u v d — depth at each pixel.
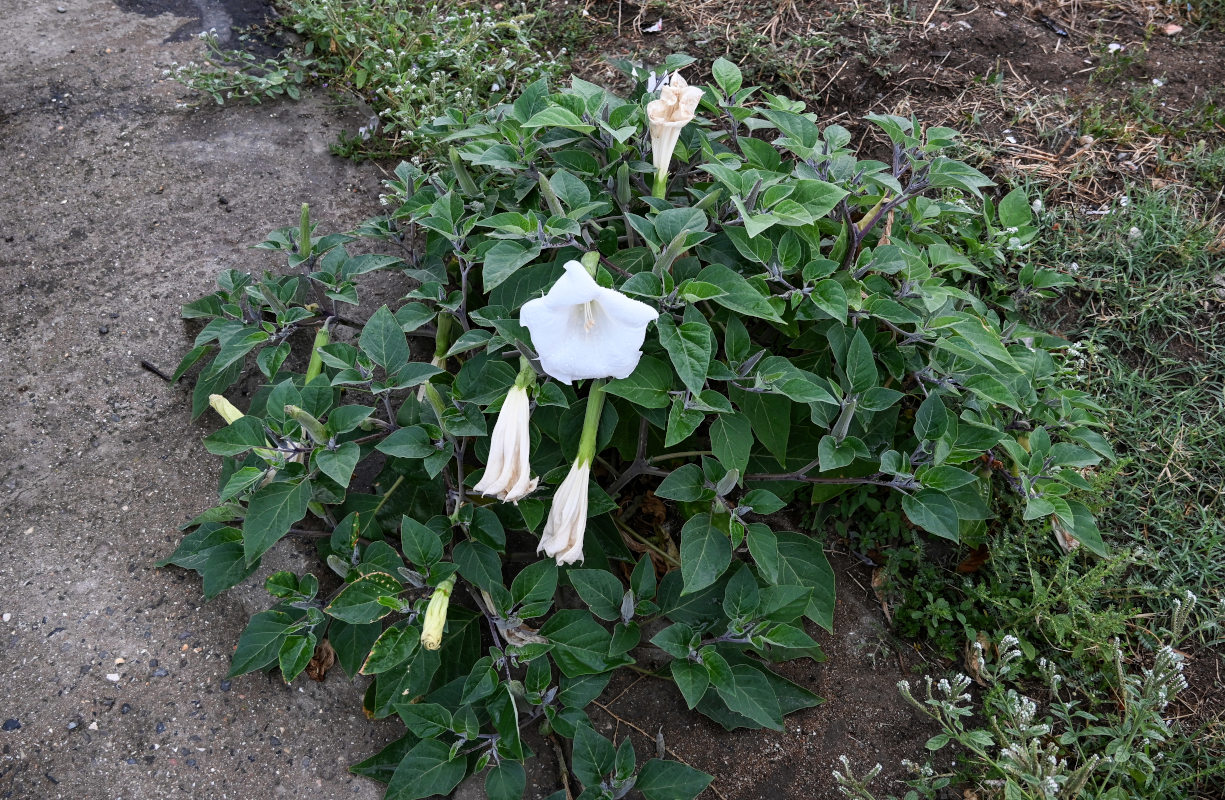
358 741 0.93
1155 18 1.77
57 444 1.12
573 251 1.04
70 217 1.35
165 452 1.12
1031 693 1.03
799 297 0.99
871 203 1.16
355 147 1.51
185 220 1.37
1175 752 0.95
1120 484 1.18
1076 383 1.27
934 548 1.13
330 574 1.02
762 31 1.67
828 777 0.96
